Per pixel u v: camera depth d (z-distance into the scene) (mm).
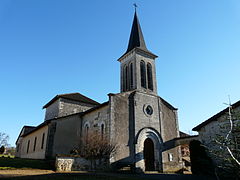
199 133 13383
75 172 12906
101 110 17688
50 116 27531
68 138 19031
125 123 16672
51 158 17312
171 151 18766
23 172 11695
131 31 25125
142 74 20844
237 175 6977
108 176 11500
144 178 11609
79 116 20734
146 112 18484
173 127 20375
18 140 32375
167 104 21062
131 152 16031
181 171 18266
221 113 12180
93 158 12859
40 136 21328
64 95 26906
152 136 17906
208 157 12336
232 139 7918
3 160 15203
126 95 17891
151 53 21938
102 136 15352
